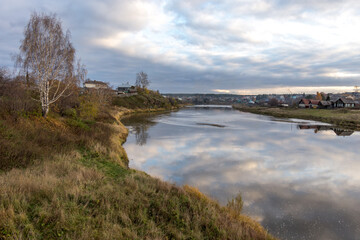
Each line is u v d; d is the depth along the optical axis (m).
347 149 20.47
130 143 21.89
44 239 4.64
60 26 17.05
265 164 15.48
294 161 16.33
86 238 4.82
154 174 13.05
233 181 12.31
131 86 104.31
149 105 85.50
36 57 15.75
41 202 6.04
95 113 28.16
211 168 14.41
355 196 10.79
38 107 17.53
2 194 5.79
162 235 5.71
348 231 7.96
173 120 46.84
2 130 11.27
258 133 29.50
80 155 12.20
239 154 18.05
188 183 11.84
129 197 7.45
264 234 7.02
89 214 5.98
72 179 8.05
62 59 17.05
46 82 16.78
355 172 14.18
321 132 31.14
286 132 30.70
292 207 9.59
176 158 16.59
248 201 10.01
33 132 12.97
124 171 11.23
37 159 9.73
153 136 26.14
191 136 26.39
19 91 17.89
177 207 7.26
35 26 15.62
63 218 5.28
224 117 57.22
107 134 19.31
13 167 8.34
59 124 17.22
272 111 77.75
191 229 6.30
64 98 22.64
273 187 11.63
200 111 89.12
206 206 7.82
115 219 5.97
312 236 7.62
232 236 6.16
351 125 38.62
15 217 4.97
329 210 9.41
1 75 19.53
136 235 5.40
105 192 7.37
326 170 14.49
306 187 11.74
